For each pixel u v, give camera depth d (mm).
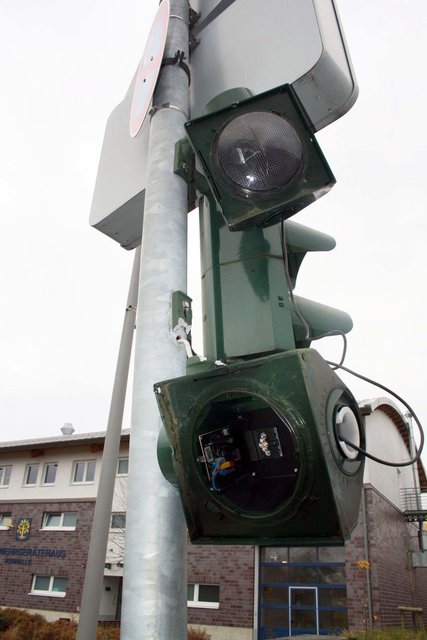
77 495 17453
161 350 1771
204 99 2406
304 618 12797
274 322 1755
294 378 1227
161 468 1560
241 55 2326
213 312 1867
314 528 1220
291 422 1208
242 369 1306
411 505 16734
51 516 17844
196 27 2607
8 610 14047
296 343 1885
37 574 17000
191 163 2109
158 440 1604
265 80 2176
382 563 12961
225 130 1583
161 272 1896
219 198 1621
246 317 1797
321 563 13188
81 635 4012
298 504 1204
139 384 1754
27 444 18656
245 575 13664
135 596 1483
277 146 1552
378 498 13914
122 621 1491
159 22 2471
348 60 2209
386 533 13961
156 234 1974
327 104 2146
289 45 2141
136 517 1583
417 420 1459
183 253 1979
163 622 1450
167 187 2068
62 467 18266
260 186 1574
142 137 2805
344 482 1246
